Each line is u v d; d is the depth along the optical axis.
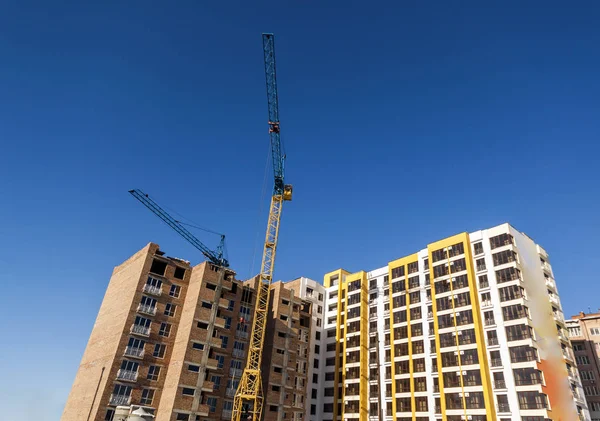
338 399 91.19
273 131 85.19
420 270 89.88
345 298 102.25
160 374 66.50
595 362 93.94
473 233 81.94
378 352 90.31
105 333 70.25
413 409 77.12
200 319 70.56
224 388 71.12
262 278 80.19
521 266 74.62
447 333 77.00
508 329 69.50
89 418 59.00
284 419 77.44
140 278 69.25
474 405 67.88
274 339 81.06
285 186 85.06
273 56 82.38
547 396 62.31
